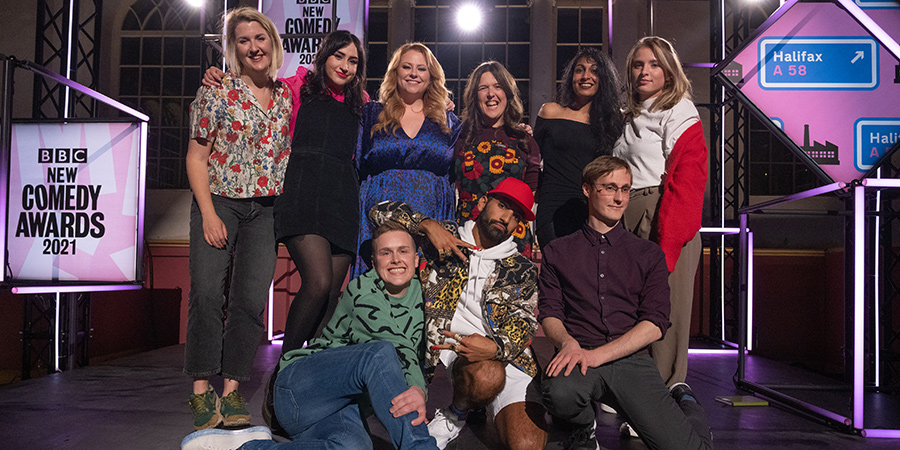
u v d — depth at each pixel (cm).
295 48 466
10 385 329
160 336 744
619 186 198
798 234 765
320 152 217
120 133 367
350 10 464
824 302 742
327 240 212
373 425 229
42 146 367
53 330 450
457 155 248
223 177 211
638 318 194
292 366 179
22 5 779
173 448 197
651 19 343
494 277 193
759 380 375
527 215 194
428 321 189
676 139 227
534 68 826
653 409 177
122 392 304
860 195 236
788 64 262
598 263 198
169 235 796
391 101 236
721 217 600
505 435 182
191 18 867
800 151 260
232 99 209
